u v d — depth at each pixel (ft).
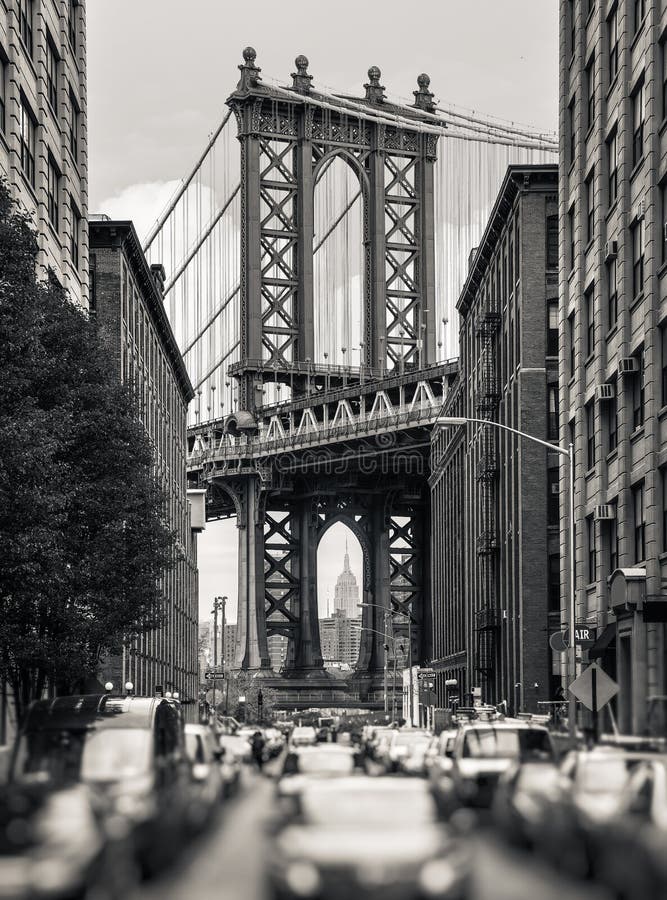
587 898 57.93
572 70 205.67
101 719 83.97
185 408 501.56
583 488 193.77
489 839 84.84
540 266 284.20
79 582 139.13
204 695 562.66
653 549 152.35
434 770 105.29
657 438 153.38
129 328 321.32
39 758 76.89
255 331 647.56
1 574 121.08
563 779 73.97
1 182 119.96
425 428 558.56
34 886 43.04
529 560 278.05
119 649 168.35
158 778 75.41
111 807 59.72
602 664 176.55
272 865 47.88
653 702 94.22
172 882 66.13
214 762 112.37
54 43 206.28
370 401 611.47
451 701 395.96
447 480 474.49
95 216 307.99
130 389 160.35
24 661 132.26
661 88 155.94
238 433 636.89
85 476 143.43
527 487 279.69
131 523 156.56
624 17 170.19
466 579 388.16
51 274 147.64
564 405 206.69
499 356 324.39
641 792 60.85
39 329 116.78
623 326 168.45
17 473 114.11
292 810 52.01
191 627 506.89
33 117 190.19
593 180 193.26
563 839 65.67
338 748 102.37
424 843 47.73
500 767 95.50
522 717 187.42
